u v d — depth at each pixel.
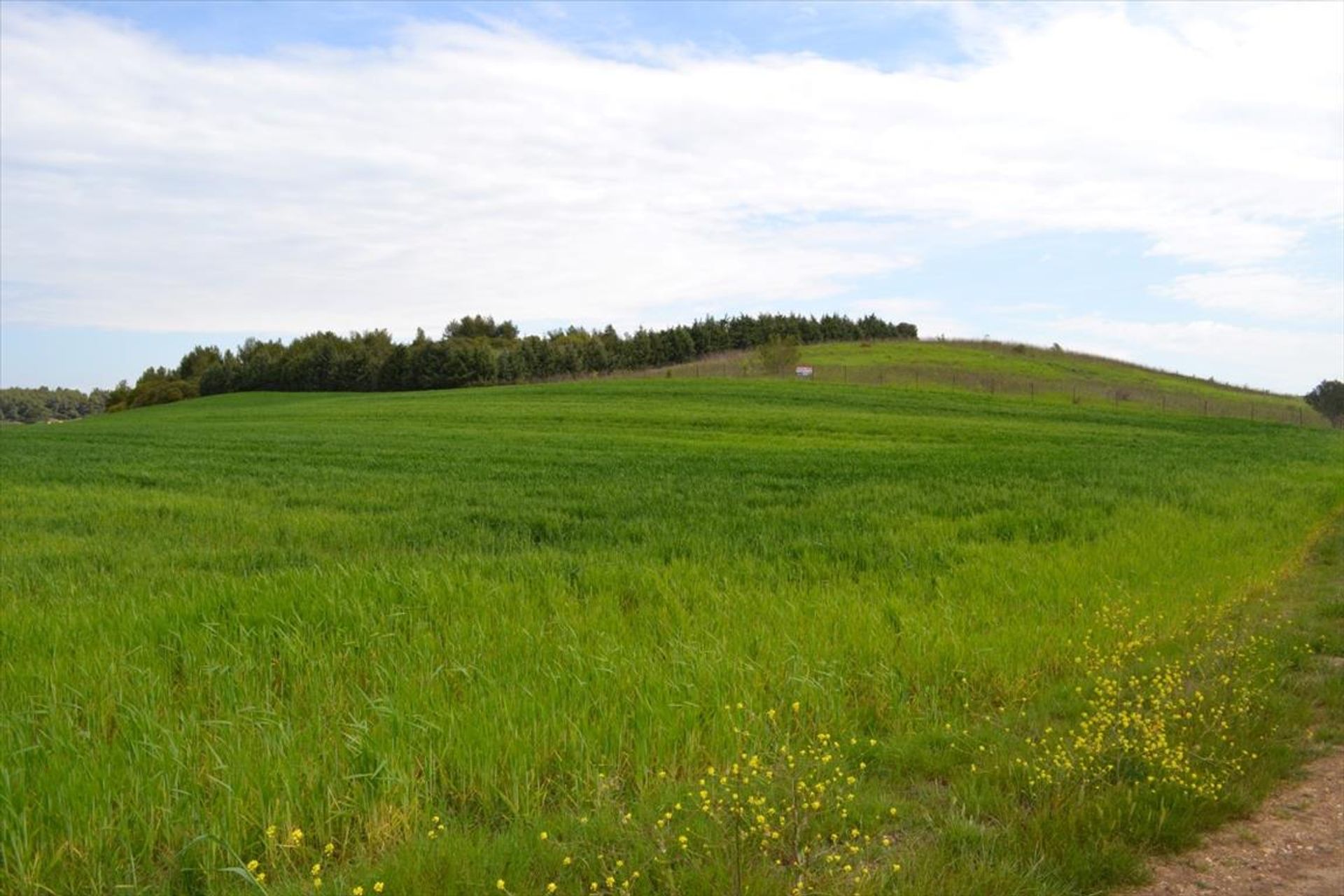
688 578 11.88
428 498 22.36
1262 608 11.50
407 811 5.64
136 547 15.81
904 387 77.25
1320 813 6.01
